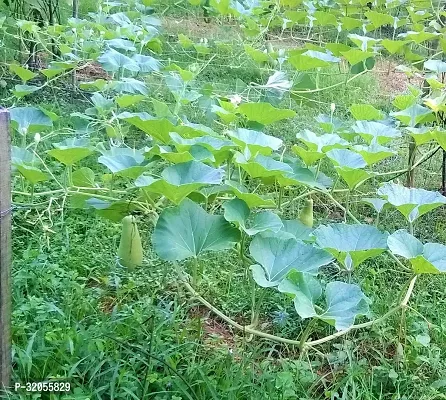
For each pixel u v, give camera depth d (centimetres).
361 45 355
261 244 200
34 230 281
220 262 274
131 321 221
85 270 260
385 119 310
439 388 214
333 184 286
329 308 188
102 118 321
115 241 277
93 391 186
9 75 431
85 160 327
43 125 260
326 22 439
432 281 275
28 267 242
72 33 403
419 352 226
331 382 214
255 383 202
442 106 279
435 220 332
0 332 176
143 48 424
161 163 271
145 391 188
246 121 273
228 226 204
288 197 313
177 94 299
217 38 533
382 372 215
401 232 202
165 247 195
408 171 321
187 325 233
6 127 163
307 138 251
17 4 471
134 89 315
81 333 208
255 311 219
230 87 430
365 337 233
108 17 439
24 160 238
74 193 240
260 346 228
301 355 209
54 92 420
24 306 218
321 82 481
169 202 249
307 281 187
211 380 196
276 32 594
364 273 275
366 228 206
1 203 166
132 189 236
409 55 386
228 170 233
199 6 609
